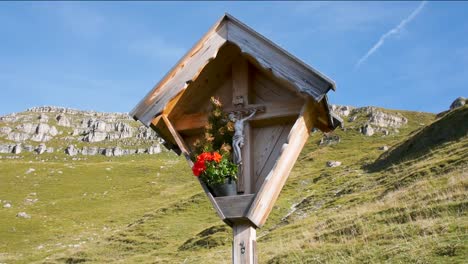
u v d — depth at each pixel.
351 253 17.86
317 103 6.74
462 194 22.95
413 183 37.38
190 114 7.59
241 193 6.68
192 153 7.07
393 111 189.75
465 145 49.78
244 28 7.04
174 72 7.07
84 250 50.00
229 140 6.98
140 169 157.38
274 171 6.11
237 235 6.06
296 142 6.56
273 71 6.70
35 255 55.94
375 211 26.44
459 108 65.19
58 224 83.56
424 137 63.91
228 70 7.70
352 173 69.69
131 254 46.25
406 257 14.49
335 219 29.95
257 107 7.05
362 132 152.88
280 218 49.84
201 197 72.81
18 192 122.06
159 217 64.50
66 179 140.88
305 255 19.86
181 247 41.31
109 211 96.44
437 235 16.28
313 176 80.12
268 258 21.92
